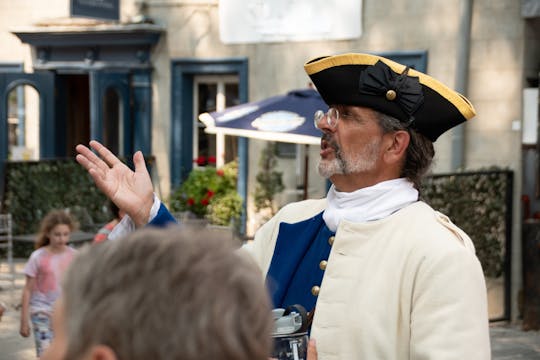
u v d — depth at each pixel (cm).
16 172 1063
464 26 859
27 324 568
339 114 238
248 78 1028
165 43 1082
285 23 996
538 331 808
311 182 980
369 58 233
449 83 889
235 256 102
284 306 243
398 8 920
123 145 1103
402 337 217
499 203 840
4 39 1178
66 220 580
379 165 236
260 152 1016
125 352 96
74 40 1122
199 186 1010
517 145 845
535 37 852
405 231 225
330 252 236
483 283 218
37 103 1184
